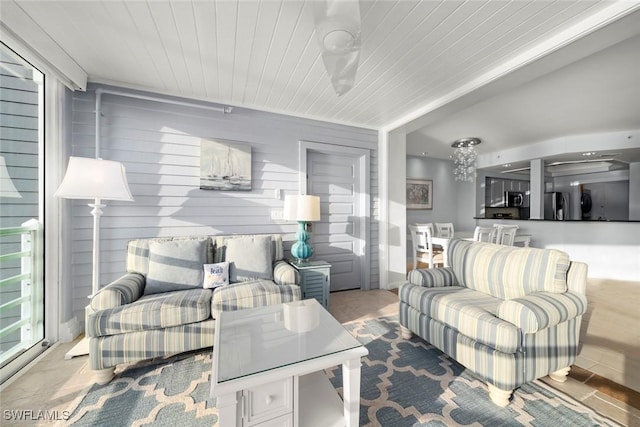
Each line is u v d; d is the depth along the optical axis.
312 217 2.81
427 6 1.57
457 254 2.40
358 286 3.77
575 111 3.59
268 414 1.10
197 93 2.75
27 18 1.67
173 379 1.70
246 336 1.40
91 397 1.54
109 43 1.95
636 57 2.32
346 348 1.28
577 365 1.84
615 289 3.64
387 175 3.79
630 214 6.14
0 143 2.00
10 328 1.96
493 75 2.26
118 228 2.53
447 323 1.80
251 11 1.63
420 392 1.57
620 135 4.42
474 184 6.60
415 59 2.12
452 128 4.29
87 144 2.44
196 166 2.80
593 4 1.56
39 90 2.13
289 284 2.26
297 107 3.09
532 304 1.49
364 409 1.44
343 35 1.20
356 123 3.63
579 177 7.41
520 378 1.45
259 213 3.09
